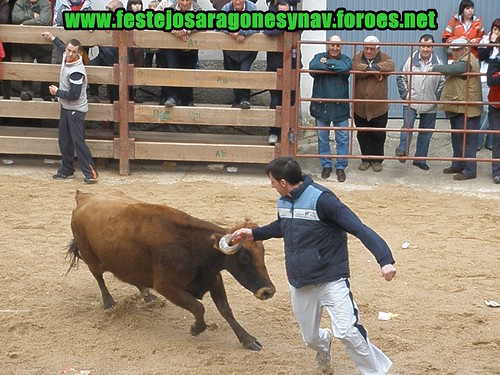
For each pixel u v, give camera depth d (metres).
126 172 12.34
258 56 13.81
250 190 11.59
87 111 12.07
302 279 5.47
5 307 7.24
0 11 12.49
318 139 12.38
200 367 6.11
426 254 8.96
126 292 7.64
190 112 12.18
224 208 10.55
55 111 12.26
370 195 11.45
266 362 6.21
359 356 5.44
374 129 11.73
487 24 14.17
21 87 13.59
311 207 5.39
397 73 11.91
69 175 12.10
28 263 8.38
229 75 12.01
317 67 11.91
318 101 11.87
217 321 7.08
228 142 12.62
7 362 6.18
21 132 12.93
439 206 10.98
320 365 6.00
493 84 11.64
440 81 12.27
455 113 12.13
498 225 10.13
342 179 12.18
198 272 6.34
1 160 12.86
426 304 7.55
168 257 6.29
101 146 12.31
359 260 8.76
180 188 11.59
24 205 10.56
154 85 12.11
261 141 12.75
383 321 7.14
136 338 6.65
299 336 6.82
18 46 12.67
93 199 6.98
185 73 12.04
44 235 9.34
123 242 6.48
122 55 12.01
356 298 7.64
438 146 13.51
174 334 6.75
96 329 6.81
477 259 8.81
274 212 10.45
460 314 7.30
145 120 12.22
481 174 12.54
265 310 7.35
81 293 7.62
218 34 11.94
